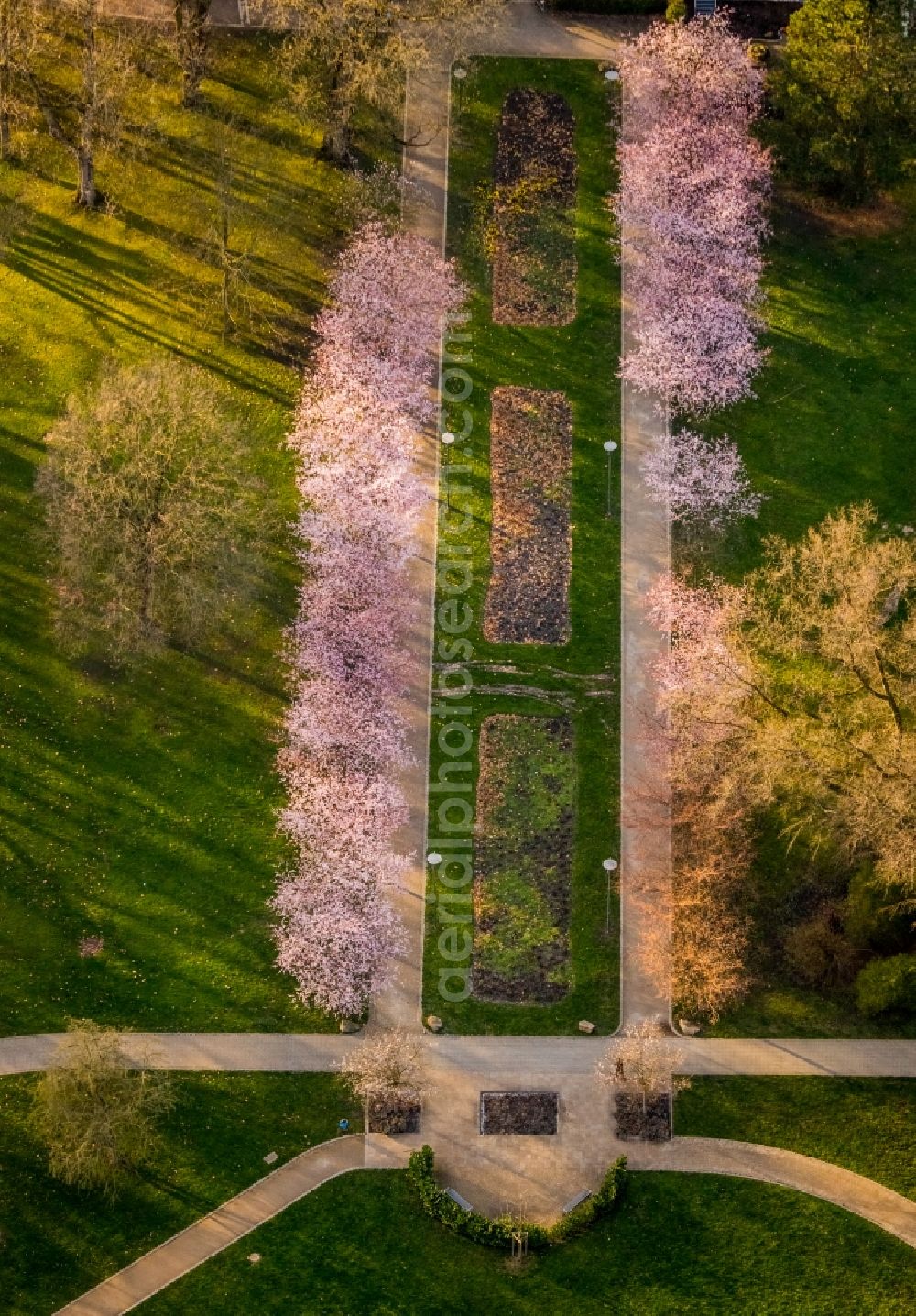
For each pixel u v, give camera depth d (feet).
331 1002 271.90
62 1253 260.62
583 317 310.86
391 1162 265.13
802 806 271.28
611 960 274.57
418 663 289.94
